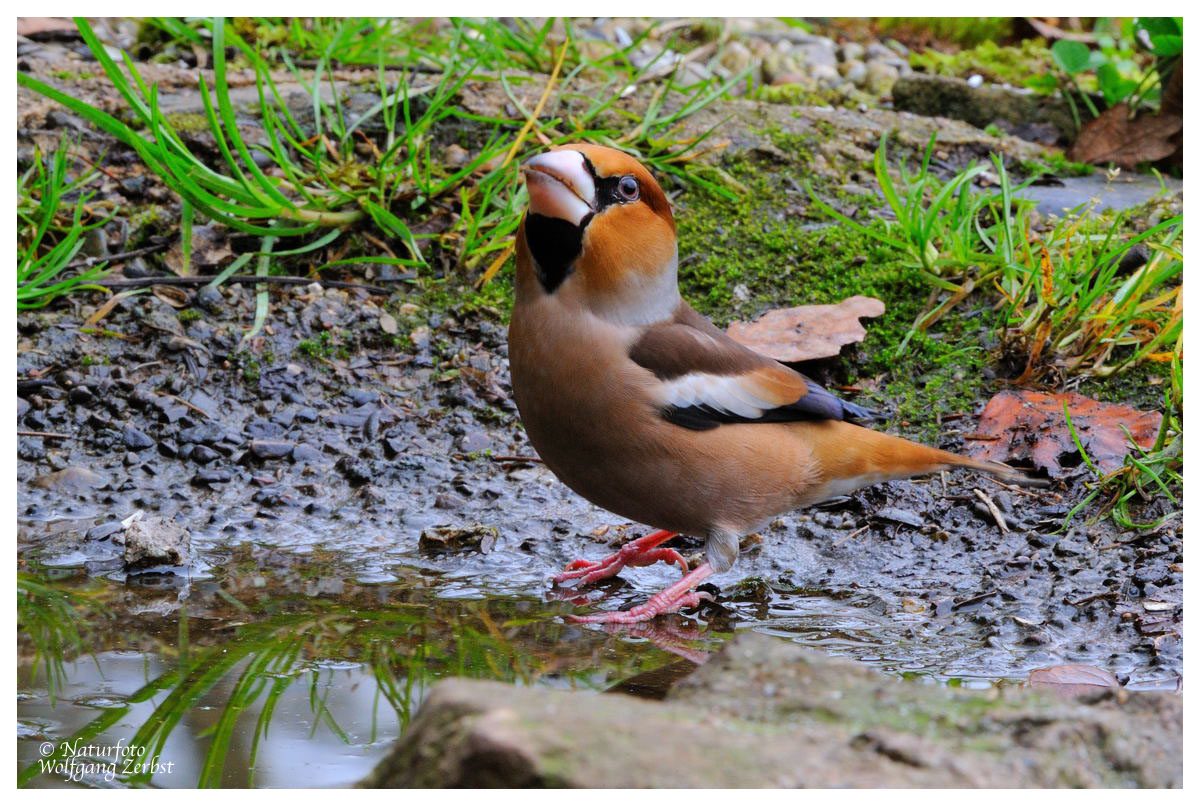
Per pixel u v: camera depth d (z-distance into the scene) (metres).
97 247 12.45
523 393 8.45
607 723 5.10
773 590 8.77
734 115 14.84
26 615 8.10
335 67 15.53
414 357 11.79
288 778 5.92
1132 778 5.30
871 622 8.17
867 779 4.90
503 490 10.27
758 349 11.35
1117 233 12.72
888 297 12.23
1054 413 10.59
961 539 9.39
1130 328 11.38
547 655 7.60
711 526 8.64
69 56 15.15
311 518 9.83
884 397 11.25
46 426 10.82
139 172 13.30
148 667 7.31
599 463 8.44
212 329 11.80
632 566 9.31
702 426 8.32
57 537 9.34
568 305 8.19
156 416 10.95
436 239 12.80
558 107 14.38
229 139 13.45
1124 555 8.92
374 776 5.22
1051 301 11.06
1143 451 9.61
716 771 4.86
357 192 12.73
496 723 4.96
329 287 12.41
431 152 13.77
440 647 7.70
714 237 13.02
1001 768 5.07
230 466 10.48
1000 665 7.43
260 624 8.02
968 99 15.89
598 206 8.05
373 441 10.87
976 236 12.79
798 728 5.35
